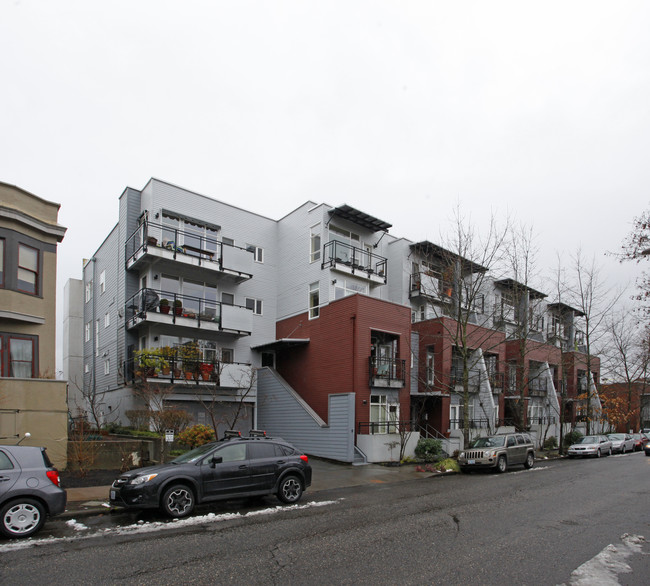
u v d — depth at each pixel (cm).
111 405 2530
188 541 797
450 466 1883
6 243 1496
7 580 612
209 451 1088
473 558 703
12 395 1395
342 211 2670
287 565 670
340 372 2345
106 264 2792
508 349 3469
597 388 3709
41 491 852
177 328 2362
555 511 1052
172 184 2453
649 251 1235
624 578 623
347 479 1620
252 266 2602
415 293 2988
